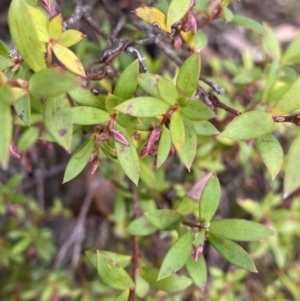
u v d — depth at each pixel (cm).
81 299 21
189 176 20
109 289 20
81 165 10
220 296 18
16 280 22
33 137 15
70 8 18
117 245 23
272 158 10
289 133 18
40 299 21
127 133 9
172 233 18
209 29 25
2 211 18
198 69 9
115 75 13
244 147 16
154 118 10
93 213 23
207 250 24
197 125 10
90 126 11
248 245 21
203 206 10
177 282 12
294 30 26
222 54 26
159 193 18
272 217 18
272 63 14
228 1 12
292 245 22
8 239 21
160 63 19
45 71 7
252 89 17
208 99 11
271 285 21
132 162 9
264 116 9
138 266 12
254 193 24
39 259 23
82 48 17
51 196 26
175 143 9
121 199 18
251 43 25
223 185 24
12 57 10
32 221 21
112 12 17
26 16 8
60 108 8
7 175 24
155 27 15
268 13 28
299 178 8
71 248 26
